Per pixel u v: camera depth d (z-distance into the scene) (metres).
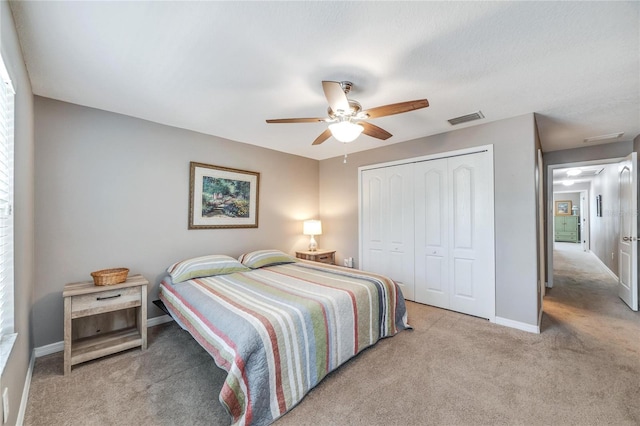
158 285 3.08
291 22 1.51
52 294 2.44
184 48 1.75
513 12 1.44
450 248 3.42
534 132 2.83
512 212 2.93
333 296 2.19
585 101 2.53
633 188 3.45
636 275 3.43
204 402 1.76
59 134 2.49
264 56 1.83
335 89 1.78
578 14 1.45
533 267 2.80
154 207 3.05
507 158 2.97
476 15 1.46
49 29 1.55
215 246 3.57
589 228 8.66
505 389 1.88
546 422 1.59
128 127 2.88
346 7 1.40
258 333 1.63
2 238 1.40
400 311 2.83
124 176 2.85
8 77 1.35
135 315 2.83
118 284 2.37
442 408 1.70
